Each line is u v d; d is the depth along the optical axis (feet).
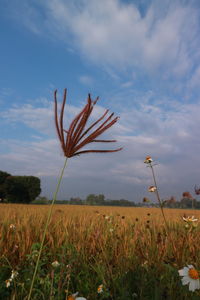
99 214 28.27
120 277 11.46
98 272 12.42
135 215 31.01
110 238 17.80
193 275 7.36
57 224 20.52
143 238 16.34
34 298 9.54
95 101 5.99
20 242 16.02
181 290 9.52
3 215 26.99
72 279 12.16
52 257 14.23
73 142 6.01
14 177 163.73
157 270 11.80
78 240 17.33
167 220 23.41
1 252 14.64
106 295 9.99
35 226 20.02
